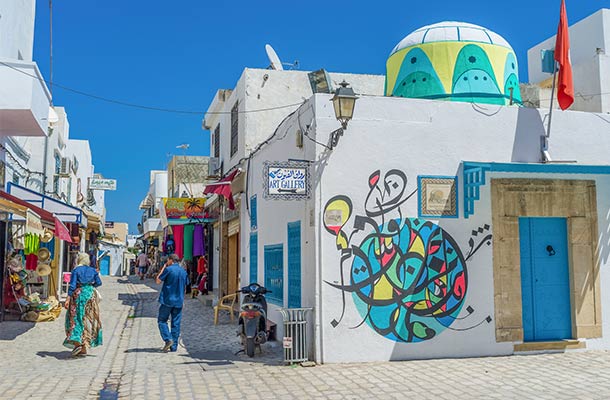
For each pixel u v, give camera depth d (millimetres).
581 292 9461
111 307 16766
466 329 8883
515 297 9125
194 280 22016
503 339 9008
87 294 9141
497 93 10836
